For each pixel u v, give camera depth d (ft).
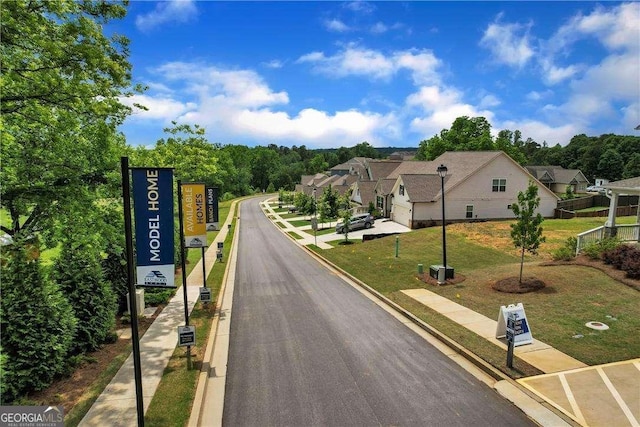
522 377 29.40
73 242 37.60
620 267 50.75
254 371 32.65
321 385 30.01
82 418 25.08
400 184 132.67
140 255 25.30
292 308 50.47
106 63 32.65
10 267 29.12
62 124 34.55
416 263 72.43
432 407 26.53
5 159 33.55
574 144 329.93
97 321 36.58
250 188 411.95
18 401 27.09
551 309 42.39
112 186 40.32
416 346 36.83
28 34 29.30
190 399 27.45
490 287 52.26
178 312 48.96
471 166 123.75
